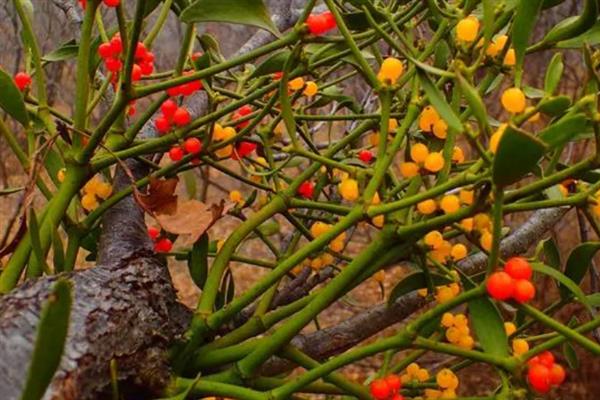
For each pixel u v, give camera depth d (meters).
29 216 0.40
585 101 0.36
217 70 0.42
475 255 0.54
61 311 0.30
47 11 2.23
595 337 0.56
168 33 2.49
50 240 0.44
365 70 0.41
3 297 0.37
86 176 0.45
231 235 0.44
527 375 0.40
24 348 0.35
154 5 0.51
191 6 0.41
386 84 0.41
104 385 0.37
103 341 0.37
